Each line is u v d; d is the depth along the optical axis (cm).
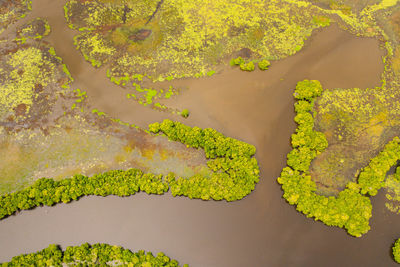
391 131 3106
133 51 3531
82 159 2966
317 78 3388
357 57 3516
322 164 2947
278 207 2805
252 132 3105
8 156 2978
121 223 2747
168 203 2817
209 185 2817
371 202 2792
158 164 2952
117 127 3108
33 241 2680
